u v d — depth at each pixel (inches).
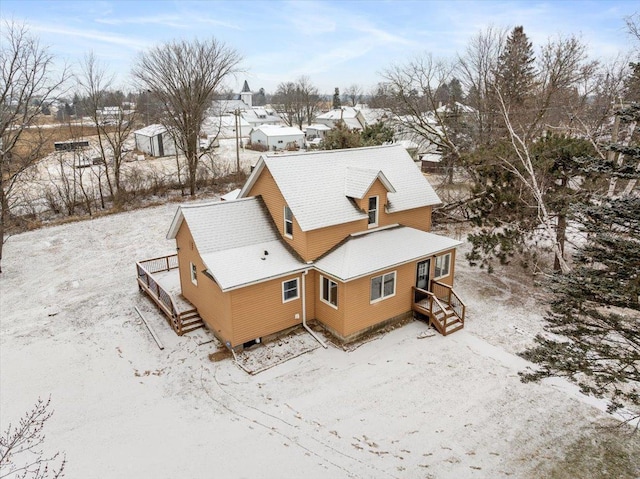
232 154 2472.9
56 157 1849.2
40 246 1054.4
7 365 595.8
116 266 938.1
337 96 4768.7
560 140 778.2
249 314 618.5
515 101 1290.6
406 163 852.6
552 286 395.2
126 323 708.0
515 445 451.8
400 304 703.1
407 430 472.4
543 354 375.6
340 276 603.2
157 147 2223.2
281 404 514.9
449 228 1147.9
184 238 705.6
